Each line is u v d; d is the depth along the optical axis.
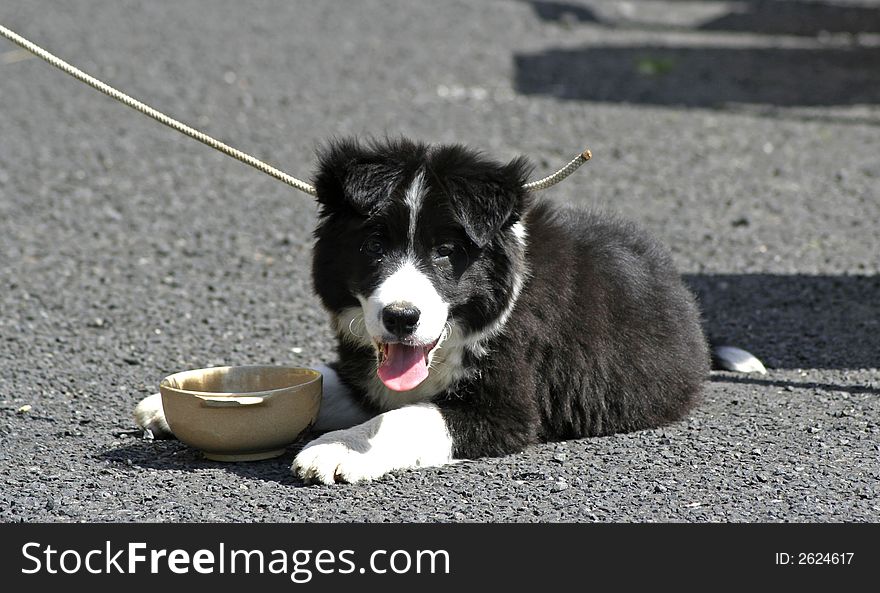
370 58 23.73
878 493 6.67
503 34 27.23
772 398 8.57
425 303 6.59
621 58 25.36
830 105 21.06
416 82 21.88
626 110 20.34
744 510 6.44
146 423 7.62
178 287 11.74
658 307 8.22
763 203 15.04
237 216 14.44
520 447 7.37
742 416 8.16
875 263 12.47
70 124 18.45
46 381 8.91
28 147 17.16
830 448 7.43
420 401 7.45
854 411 8.20
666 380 8.03
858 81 23.33
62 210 14.48
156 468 7.10
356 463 6.78
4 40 23.31
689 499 6.60
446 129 18.44
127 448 7.47
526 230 7.62
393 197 6.78
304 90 20.91
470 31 27.16
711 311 11.02
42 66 21.78
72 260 12.59
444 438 7.16
